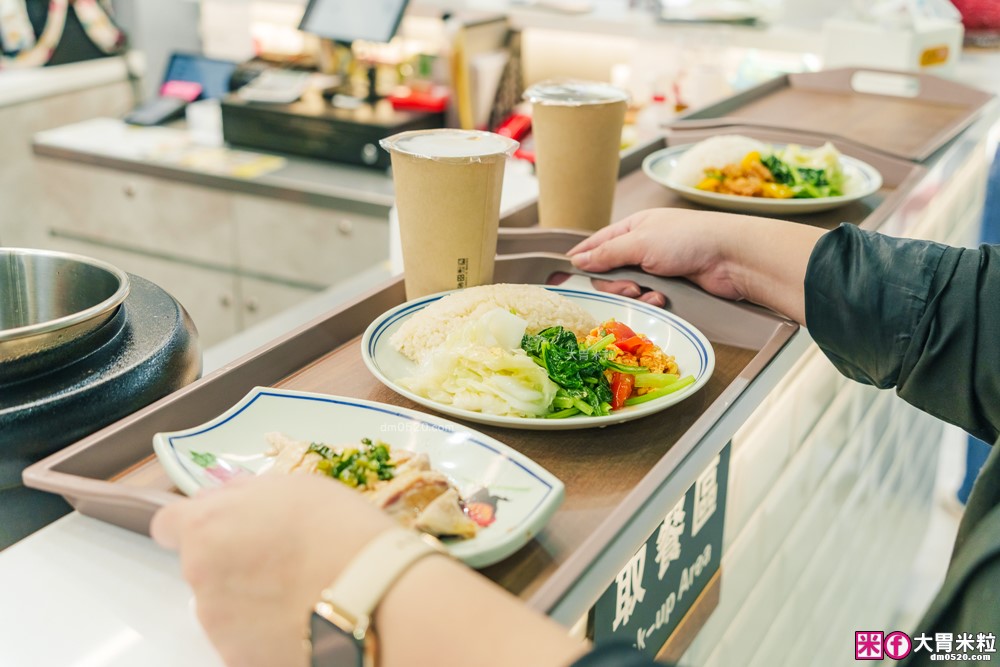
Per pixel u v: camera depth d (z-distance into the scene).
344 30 2.65
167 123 3.22
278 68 3.05
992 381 0.81
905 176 1.52
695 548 0.96
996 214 2.30
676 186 1.37
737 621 1.23
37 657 0.57
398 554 0.49
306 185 2.63
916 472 2.24
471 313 0.91
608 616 0.77
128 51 3.41
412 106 2.82
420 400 0.80
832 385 1.43
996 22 2.75
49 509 0.78
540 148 1.21
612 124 1.18
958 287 0.82
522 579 0.62
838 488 1.60
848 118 1.86
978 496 0.75
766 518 1.25
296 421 0.77
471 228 0.97
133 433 0.74
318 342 0.94
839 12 2.56
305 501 0.52
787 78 2.14
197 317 3.02
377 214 2.55
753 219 1.02
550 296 0.94
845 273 0.88
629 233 1.07
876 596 2.04
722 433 0.79
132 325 0.91
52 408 0.75
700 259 1.02
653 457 0.78
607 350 0.88
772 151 1.49
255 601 0.51
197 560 0.52
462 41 2.47
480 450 0.72
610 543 0.63
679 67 2.52
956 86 1.97
